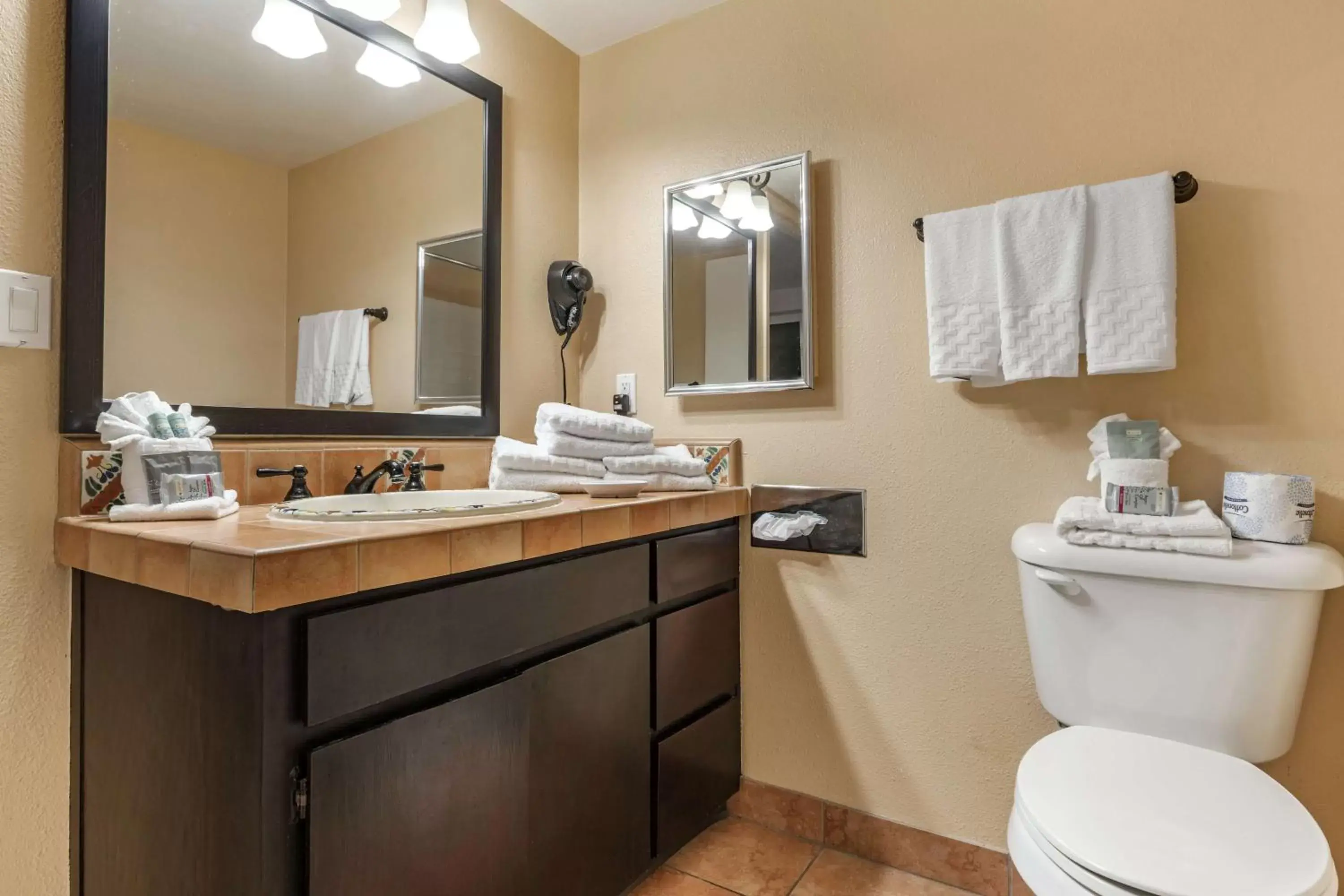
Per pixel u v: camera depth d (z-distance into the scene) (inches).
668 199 72.4
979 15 57.0
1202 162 48.6
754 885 57.2
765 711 66.7
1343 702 44.4
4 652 38.4
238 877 30.5
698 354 69.9
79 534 38.2
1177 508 45.2
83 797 40.1
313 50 53.5
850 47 62.7
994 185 56.1
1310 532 43.7
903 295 59.9
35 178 39.6
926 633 58.9
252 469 48.4
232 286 48.4
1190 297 48.7
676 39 72.9
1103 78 52.1
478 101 66.6
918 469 59.2
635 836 52.7
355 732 33.1
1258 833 33.0
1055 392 53.5
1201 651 42.7
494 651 40.2
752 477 67.6
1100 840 32.6
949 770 57.9
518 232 71.5
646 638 53.9
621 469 58.2
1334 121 44.8
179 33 46.1
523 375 72.2
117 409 40.1
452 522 39.0
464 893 38.4
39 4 40.0
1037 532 49.8
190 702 32.9
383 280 58.2
